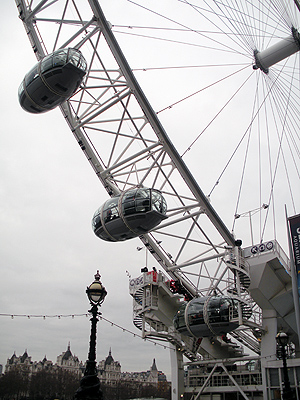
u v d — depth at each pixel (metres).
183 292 47.47
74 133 37.97
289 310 46.78
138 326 50.38
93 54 31.81
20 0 32.00
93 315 14.24
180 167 35.62
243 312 41.78
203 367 54.62
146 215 32.25
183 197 38.56
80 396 12.75
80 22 30.34
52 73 28.44
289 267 45.69
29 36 33.59
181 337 50.22
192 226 40.88
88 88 34.16
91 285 14.67
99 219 34.22
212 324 41.97
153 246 45.25
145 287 47.31
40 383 140.38
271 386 40.75
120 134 35.91
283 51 34.41
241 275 42.25
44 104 30.73
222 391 48.81
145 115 33.56
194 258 43.59
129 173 38.44
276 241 43.75
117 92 33.56
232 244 42.56
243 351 57.66
